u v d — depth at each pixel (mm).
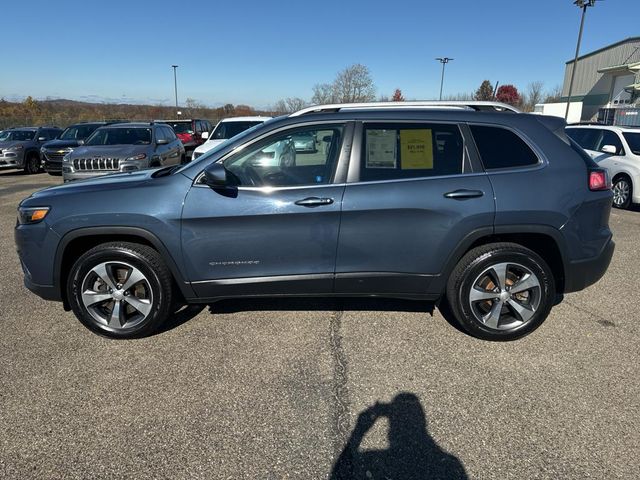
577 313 4047
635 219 8180
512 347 3438
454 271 3438
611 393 2865
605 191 3441
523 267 3391
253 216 3279
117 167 9766
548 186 3305
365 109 3520
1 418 2650
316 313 3992
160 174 3680
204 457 2354
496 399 2814
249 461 2326
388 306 4125
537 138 3398
